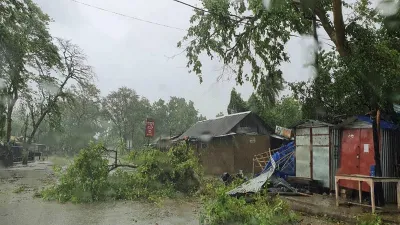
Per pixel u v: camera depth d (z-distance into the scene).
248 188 11.35
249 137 22.78
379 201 9.70
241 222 7.93
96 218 9.72
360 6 12.14
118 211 10.84
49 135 55.09
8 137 34.47
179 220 9.41
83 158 13.62
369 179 8.81
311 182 12.84
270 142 23.09
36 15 28.27
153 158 14.46
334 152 12.19
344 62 11.31
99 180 13.28
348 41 12.10
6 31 19.83
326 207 9.59
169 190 14.01
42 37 29.27
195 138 25.81
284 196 11.62
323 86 13.23
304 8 12.71
